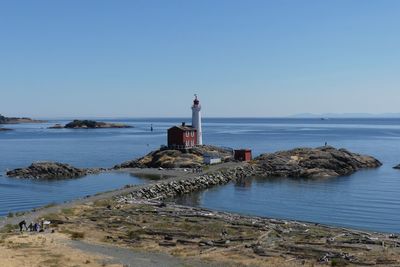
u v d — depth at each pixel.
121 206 73.56
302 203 86.25
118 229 58.06
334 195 94.31
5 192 98.56
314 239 54.78
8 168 140.75
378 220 72.12
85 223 60.84
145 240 52.50
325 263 43.88
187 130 138.25
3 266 37.50
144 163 132.25
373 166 138.75
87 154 184.25
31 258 41.22
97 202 75.31
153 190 91.00
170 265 41.88
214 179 109.31
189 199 91.00
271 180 115.44
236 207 83.00
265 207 82.88
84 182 110.50
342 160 131.75
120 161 160.88
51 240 49.91
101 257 43.66
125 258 43.78
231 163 129.00
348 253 47.84
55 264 39.78
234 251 47.94
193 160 127.75
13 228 56.19
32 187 104.75
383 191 98.25
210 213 71.69
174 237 53.84
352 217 74.25
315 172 121.94
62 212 66.56
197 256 45.56
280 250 48.59
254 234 56.19
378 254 47.72
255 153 180.50
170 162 126.44
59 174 120.44
